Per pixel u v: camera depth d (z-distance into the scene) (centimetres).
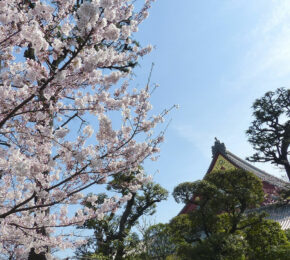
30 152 547
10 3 457
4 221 536
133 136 508
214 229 1367
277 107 2653
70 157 478
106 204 592
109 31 369
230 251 1114
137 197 2109
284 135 2600
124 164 513
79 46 351
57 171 541
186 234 1387
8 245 612
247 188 1337
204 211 1348
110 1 332
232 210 1362
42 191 450
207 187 1345
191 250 1160
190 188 1388
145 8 576
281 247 1258
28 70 369
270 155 2688
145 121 526
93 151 489
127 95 569
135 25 570
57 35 508
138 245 1819
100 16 340
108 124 444
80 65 387
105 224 1748
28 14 446
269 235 1295
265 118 2661
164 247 1678
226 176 1416
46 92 417
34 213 591
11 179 552
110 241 1725
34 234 559
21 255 645
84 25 328
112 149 496
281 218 1952
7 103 462
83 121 516
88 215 588
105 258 1507
